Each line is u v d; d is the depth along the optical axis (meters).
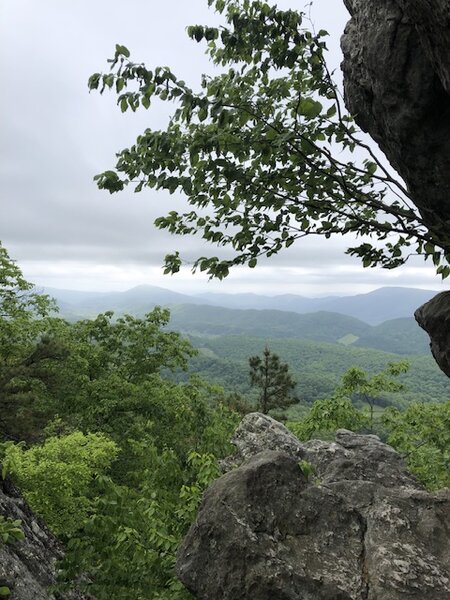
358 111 7.11
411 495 5.79
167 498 8.44
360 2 6.19
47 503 14.28
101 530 6.48
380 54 5.77
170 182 5.61
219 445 11.43
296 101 5.67
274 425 11.85
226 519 5.40
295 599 4.60
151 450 9.77
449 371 6.84
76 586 7.45
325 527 5.38
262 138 5.45
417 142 5.88
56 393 26.33
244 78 5.83
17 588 6.60
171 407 27.34
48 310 30.70
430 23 4.56
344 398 18.81
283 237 6.04
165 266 6.25
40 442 19.75
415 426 17.23
